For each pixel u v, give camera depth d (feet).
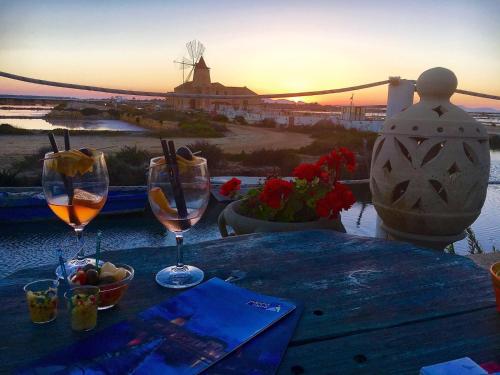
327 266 4.03
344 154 7.37
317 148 86.48
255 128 158.40
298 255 4.32
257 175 66.03
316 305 3.22
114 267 3.30
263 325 2.81
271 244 4.65
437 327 2.90
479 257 9.62
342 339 2.73
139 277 3.68
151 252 4.32
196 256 4.25
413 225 7.63
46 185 3.51
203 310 3.02
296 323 2.90
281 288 3.53
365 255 4.34
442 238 7.62
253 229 6.54
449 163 7.14
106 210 39.11
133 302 3.22
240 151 87.61
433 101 7.58
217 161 74.90
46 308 2.81
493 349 2.63
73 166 3.38
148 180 3.58
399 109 9.95
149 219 41.34
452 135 7.14
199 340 2.61
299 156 79.66
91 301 2.75
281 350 2.54
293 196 7.16
